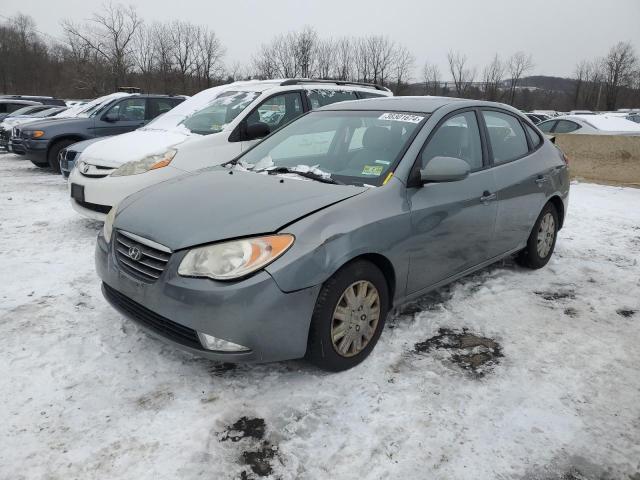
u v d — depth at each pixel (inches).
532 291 169.3
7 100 796.0
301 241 104.3
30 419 98.7
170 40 1679.4
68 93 1779.0
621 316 152.9
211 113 248.8
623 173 419.8
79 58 1540.4
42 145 408.5
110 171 213.2
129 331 132.6
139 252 111.0
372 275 117.9
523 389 113.4
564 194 194.7
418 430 99.0
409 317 145.7
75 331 132.4
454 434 98.3
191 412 102.0
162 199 124.0
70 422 98.2
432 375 117.2
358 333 117.4
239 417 101.0
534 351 130.2
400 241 122.6
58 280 167.9
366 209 116.6
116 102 432.1
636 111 1223.5
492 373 119.3
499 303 158.2
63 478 85.0
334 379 114.0
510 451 94.5
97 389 108.5
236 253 101.5
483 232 152.3
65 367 116.1
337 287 109.6
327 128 154.4
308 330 107.7
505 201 159.0
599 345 134.3
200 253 103.0
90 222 244.8
